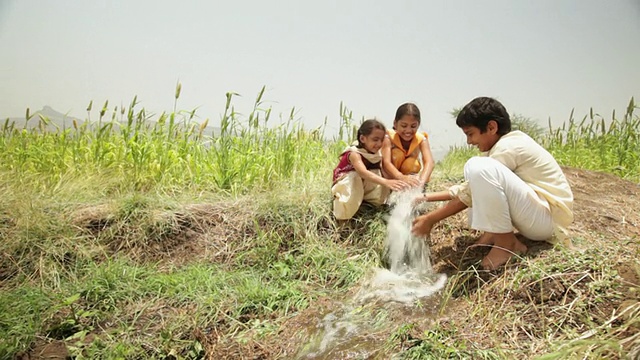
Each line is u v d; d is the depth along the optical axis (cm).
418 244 335
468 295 268
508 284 256
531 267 257
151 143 492
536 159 290
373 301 284
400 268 334
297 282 322
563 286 241
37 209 370
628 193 489
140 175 457
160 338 262
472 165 278
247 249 361
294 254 356
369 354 230
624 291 225
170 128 517
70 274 327
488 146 310
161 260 353
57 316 278
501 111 302
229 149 496
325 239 365
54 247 343
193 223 376
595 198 459
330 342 247
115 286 306
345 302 291
